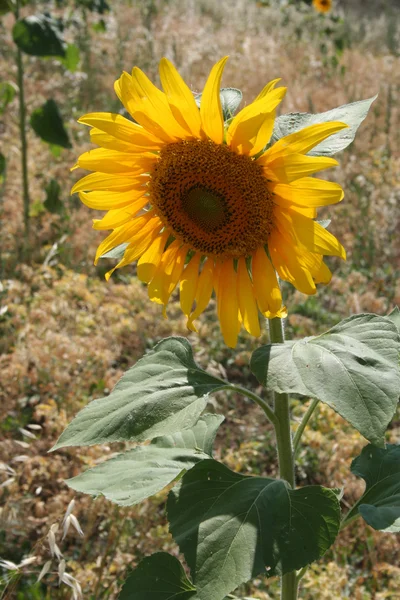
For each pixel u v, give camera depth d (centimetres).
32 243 192
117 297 174
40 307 162
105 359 143
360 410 58
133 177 71
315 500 62
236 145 67
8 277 176
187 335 161
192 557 60
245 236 69
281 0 476
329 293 181
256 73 316
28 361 142
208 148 69
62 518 102
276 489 63
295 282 68
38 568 106
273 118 62
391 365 61
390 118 284
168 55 320
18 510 107
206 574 59
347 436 128
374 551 111
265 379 61
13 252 187
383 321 65
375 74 343
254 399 72
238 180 68
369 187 223
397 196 220
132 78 65
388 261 197
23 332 146
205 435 79
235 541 60
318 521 61
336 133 67
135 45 332
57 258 188
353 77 335
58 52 189
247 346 160
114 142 68
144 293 170
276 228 69
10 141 241
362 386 59
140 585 73
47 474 113
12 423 131
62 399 134
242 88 300
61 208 196
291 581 75
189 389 68
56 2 333
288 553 59
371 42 454
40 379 141
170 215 71
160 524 114
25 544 111
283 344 64
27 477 113
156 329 160
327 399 59
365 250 198
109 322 163
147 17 370
